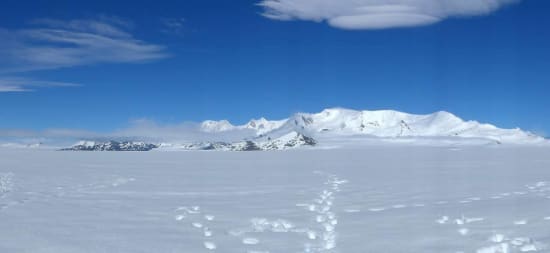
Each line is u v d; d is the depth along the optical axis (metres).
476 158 61.56
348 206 17.84
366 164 50.44
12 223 14.62
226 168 44.50
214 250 11.49
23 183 28.14
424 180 28.36
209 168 44.56
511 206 16.23
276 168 44.19
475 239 11.77
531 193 20.31
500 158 60.50
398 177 31.12
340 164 51.44
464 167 41.09
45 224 14.50
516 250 10.55
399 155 82.56
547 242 11.02
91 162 56.94
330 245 11.80
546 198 18.02
